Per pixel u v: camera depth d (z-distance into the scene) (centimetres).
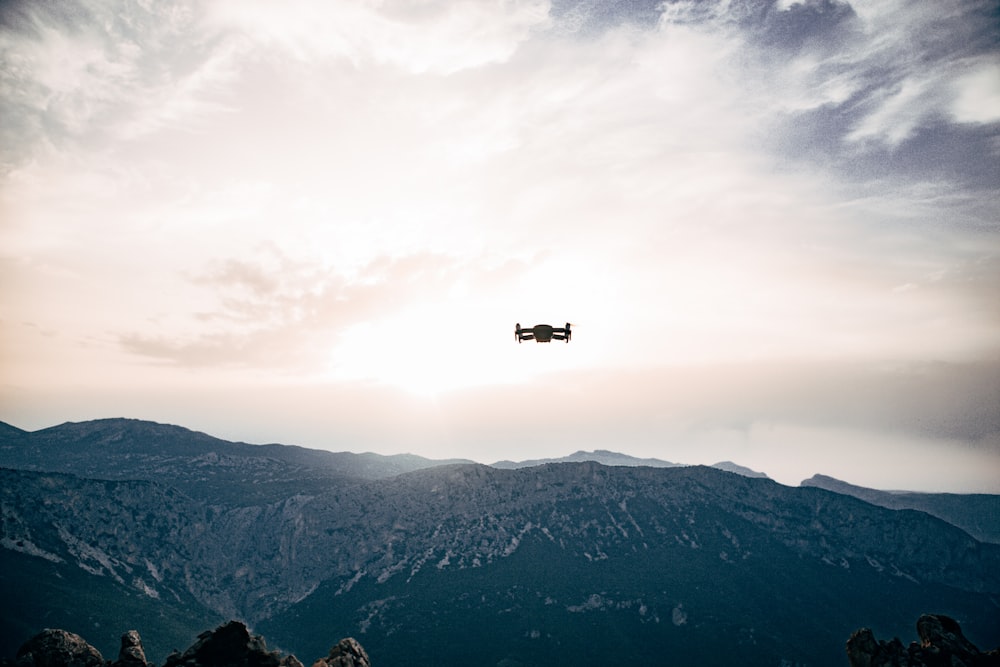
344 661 11400
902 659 10125
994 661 9925
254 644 11488
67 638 11900
